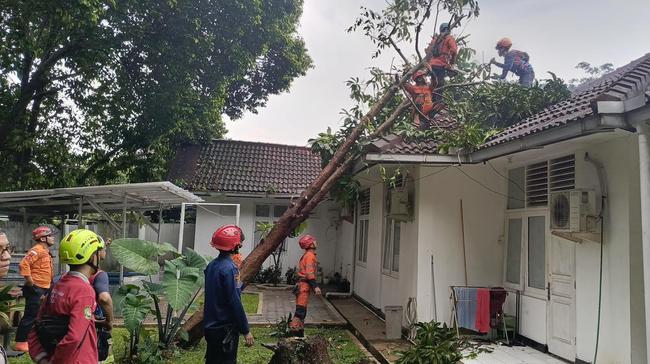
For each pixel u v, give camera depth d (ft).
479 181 25.98
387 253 32.86
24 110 42.68
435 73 27.25
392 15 26.07
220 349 14.49
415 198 25.93
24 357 20.53
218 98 49.16
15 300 26.18
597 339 18.35
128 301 20.33
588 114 15.14
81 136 49.75
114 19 37.68
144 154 51.13
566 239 20.18
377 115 28.32
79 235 11.09
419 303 24.88
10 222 40.52
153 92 42.88
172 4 37.78
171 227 54.39
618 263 17.52
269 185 51.29
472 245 25.61
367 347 25.41
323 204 53.98
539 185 23.09
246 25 44.19
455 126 26.12
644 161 14.74
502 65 32.35
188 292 21.11
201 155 56.85
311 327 30.09
